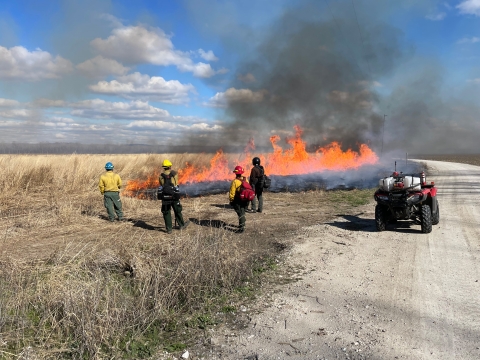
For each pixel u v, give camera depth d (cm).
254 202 1213
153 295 479
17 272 506
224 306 495
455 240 824
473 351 375
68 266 545
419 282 572
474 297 512
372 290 543
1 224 966
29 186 1467
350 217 1110
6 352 360
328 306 491
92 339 376
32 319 424
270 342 403
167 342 410
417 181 904
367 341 399
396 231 918
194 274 525
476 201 1399
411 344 391
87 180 1580
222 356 379
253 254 722
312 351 382
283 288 557
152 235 866
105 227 953
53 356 370
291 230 938
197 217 1116
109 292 456
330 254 727
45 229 921
